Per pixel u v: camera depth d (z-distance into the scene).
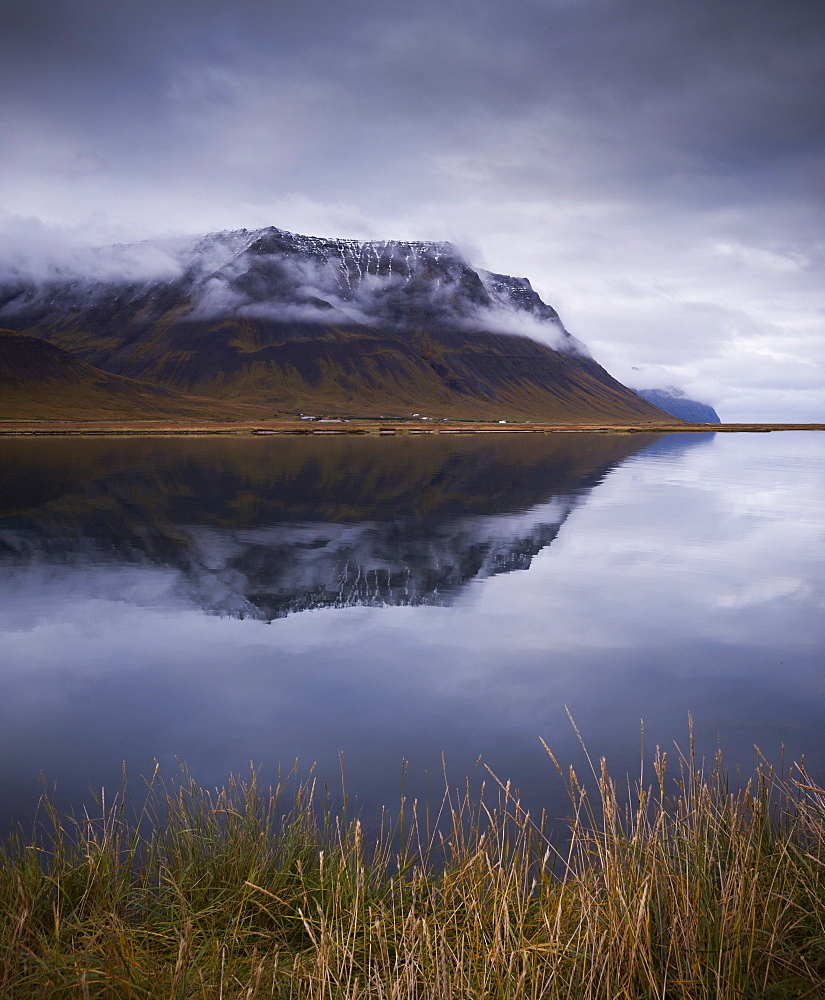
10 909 4.15
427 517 25.81
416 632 12.76
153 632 12.76
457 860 4.70
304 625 13.23
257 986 3.37
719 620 13.50
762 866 4.32
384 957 3.71
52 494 32.12
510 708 9.33
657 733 8.50
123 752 8.09
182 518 25.42
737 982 3.48
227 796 6.79
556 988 3.51
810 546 20.66
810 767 7.39
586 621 13.40
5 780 7.41
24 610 14.09
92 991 3.55
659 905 3.97
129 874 4.75
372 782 7.25
